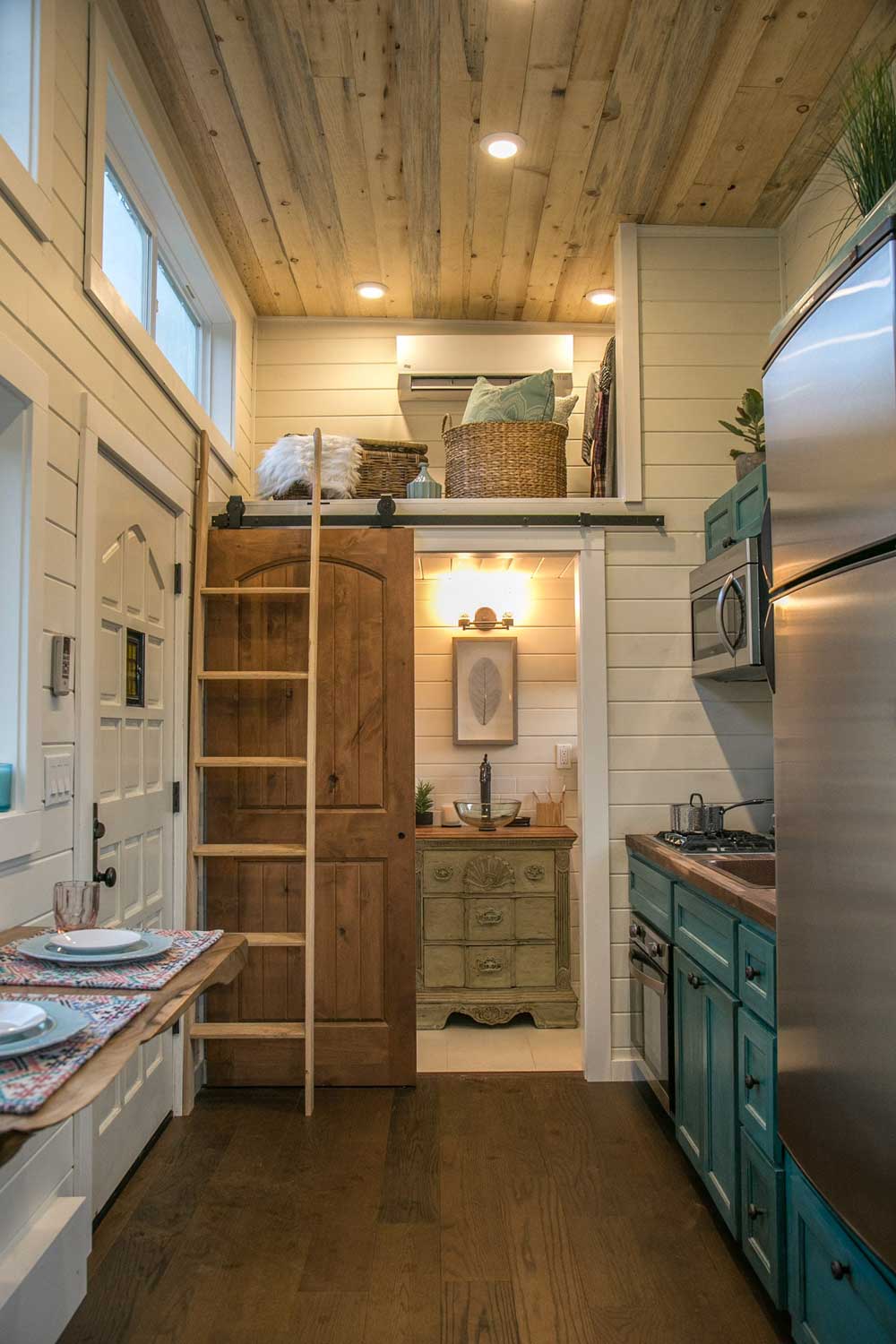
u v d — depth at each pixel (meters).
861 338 1.45
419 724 4.81
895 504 1.35
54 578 2.12
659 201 3.49
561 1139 2.97
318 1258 2.27
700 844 3.04
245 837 3.49
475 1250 2.32
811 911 1.65
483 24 2.55
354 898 3.46
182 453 3.24
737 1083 2.23
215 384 3.92
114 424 2.50
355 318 4.40
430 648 4.83
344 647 3.53
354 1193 2.60
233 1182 2.67
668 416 3.67
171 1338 1.97
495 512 3.63
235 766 3.38
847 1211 1.50
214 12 2.50
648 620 3.61
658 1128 3.06
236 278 3.94
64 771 2.16
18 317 1.92
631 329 3.66
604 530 3.62
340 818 3.47
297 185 3.31
